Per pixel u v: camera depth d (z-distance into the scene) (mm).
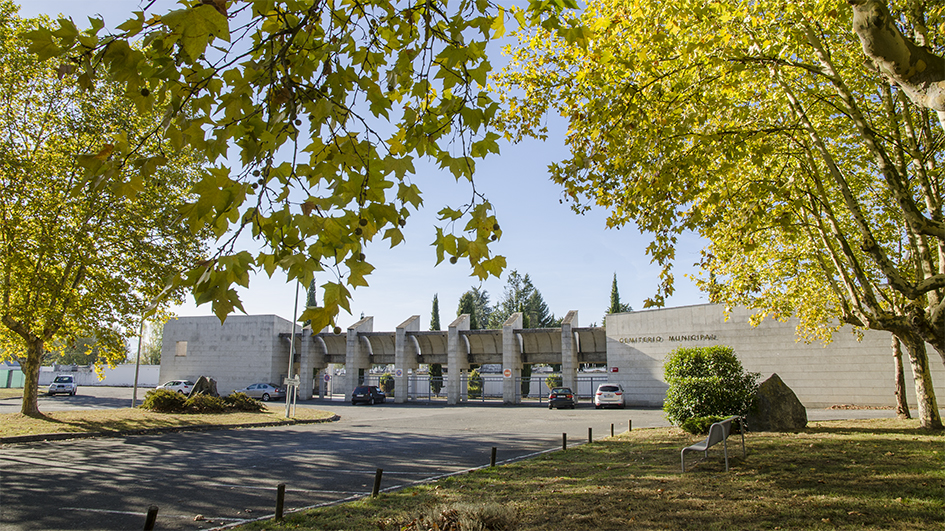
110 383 57875
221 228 2492
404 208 2979
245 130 2984
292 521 6328
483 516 5559
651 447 11508
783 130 8656
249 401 26625
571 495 7059
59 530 6293
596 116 7898
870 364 24859
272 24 3184
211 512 7117
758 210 8812
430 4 3543
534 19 3580
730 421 9086
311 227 2498
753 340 27516
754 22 7984
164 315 20500
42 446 14086
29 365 19578
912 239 12789
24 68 17156
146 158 2672
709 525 5469
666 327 30062
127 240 18984
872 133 7754
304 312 2418
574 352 36344
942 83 4406
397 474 9820
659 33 7590
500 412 28172
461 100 3473
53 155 17875
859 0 4488
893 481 7098
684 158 7832
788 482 7258
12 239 17281
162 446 14242
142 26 2510
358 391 36531
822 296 16406
